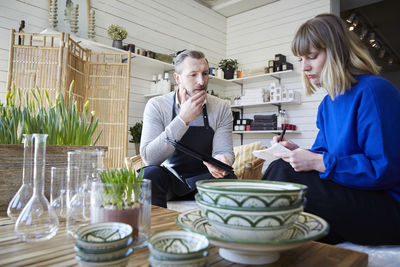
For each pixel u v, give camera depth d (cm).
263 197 51
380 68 121
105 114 351
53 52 299
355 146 113
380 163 99
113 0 423
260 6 552
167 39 495
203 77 189
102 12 410
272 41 531
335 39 114
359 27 627
